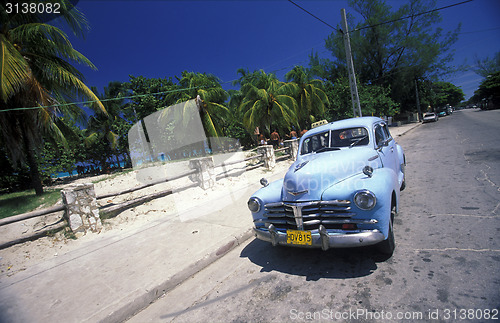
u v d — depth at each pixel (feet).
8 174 42.19
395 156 16.47
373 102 83.10
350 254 11.43
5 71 22.27
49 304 10.41
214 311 9.18
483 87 149.48
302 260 11.68
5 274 13.16
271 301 9.17
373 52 119.65
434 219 13.47
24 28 25.86
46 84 29.89
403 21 112.68
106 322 9.17
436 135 54.44
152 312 9.79
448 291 8.13
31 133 31.24
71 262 13.97
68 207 16.98
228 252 13.84
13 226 18.94
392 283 8.99
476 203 14.56
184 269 11.89
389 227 10.25
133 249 14.80
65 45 28.89
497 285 8.01
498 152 26.40
